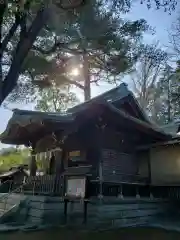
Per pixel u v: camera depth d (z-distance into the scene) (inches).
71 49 303.9
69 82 435.2
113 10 277.7
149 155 392.5
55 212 290.5
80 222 281.4
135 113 402.0
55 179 333.7
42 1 164.6
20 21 169.6
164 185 367.9
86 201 266.8
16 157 765.3
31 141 430.3
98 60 373.4
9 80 159.6
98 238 216.8
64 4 184.7
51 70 307.3
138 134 378.9
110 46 332.5
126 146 378.3
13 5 159.5
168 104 916.6
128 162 369.1
